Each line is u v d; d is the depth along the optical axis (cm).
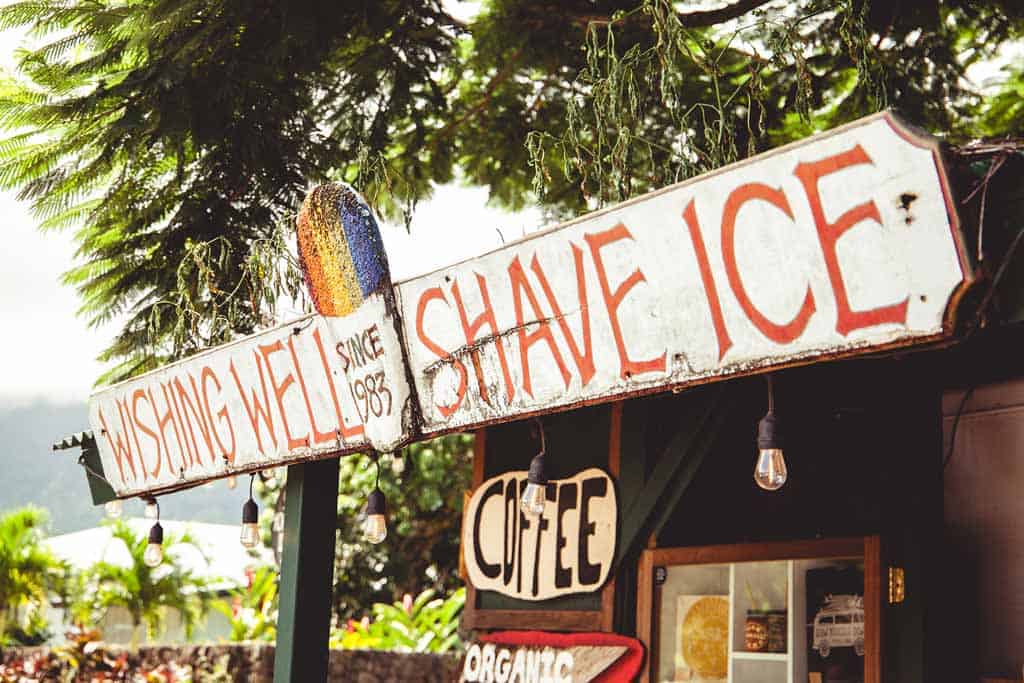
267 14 541
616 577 436
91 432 537
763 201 233
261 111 568
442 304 319
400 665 1242
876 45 582
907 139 206
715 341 249
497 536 489
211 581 1612
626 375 270
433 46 624
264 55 548
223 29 535
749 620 394
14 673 1157
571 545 454
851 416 397
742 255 239
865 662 353
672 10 416
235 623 1382
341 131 626
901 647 356
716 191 241
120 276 602
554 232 280
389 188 557
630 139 436
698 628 407
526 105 697
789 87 624
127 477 495
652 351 263
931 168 204
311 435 387
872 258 217
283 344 388
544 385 292
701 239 246
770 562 391
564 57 639
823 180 221
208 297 590
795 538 405
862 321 221
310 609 409
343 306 353
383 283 338
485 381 311
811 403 405
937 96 645
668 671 412
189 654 1206
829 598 374
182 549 1611
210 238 583
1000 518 402
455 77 670
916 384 383
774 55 435
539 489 318
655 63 558
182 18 509
